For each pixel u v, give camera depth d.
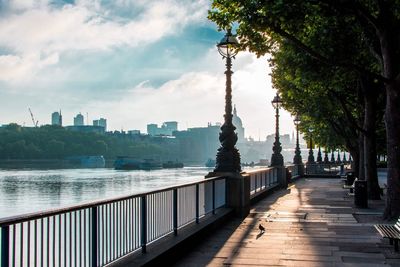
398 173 15.33
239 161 17.03
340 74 20.83
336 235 13.14
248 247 11.52
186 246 10.76
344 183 37.66
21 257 5.48
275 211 18.67
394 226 11.50
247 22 15.07
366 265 9.65
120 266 7.81
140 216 9.04
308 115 33.53
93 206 7.03
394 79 15.05
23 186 128.62
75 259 6.59
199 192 13.58
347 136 37.06
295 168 46.62
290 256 10.51
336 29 19.12
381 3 15.14
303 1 14.60
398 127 15.20
